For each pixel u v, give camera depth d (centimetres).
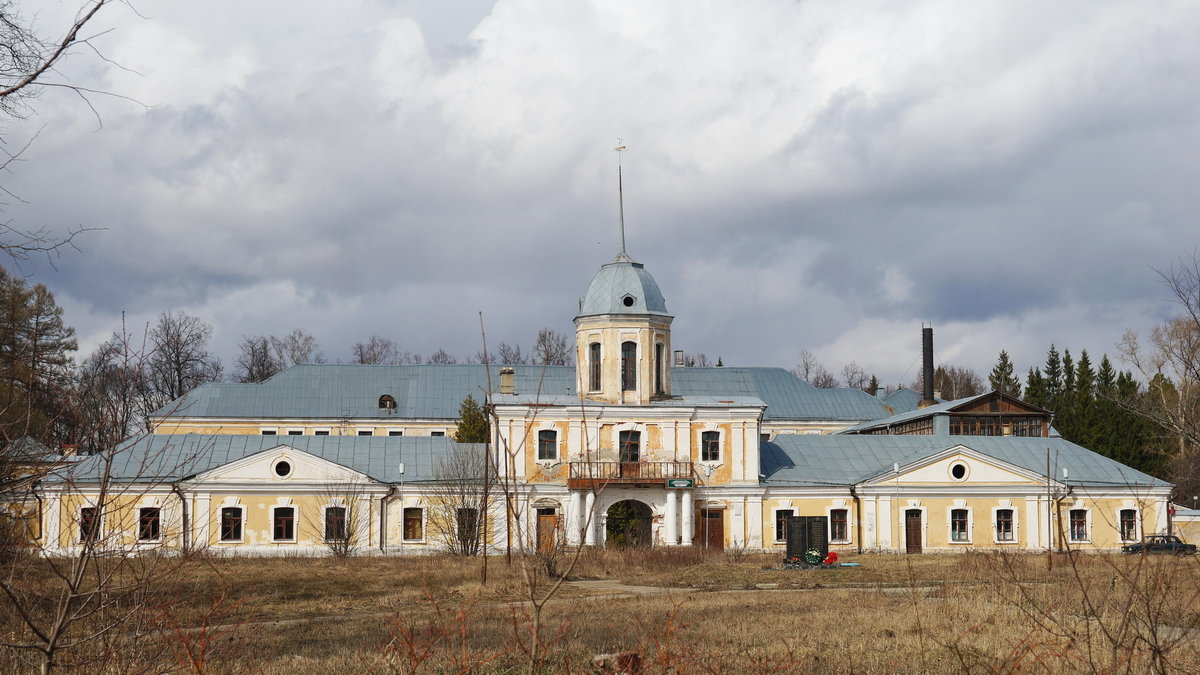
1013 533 6556
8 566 1673
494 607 3188
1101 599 2483
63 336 5934
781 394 9444
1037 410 7831
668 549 5166
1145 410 5938
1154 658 1502
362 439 6731
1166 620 1780
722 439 6519
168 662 1702
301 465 6131
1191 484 7750
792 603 3172
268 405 8638
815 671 2047
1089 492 6550
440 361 13075
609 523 6297
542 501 6275
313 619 3028
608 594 3719
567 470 6319
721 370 9525
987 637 2319
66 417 1502
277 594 3647
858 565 4969
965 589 3306
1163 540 6078
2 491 1470
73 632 1852
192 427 8456
